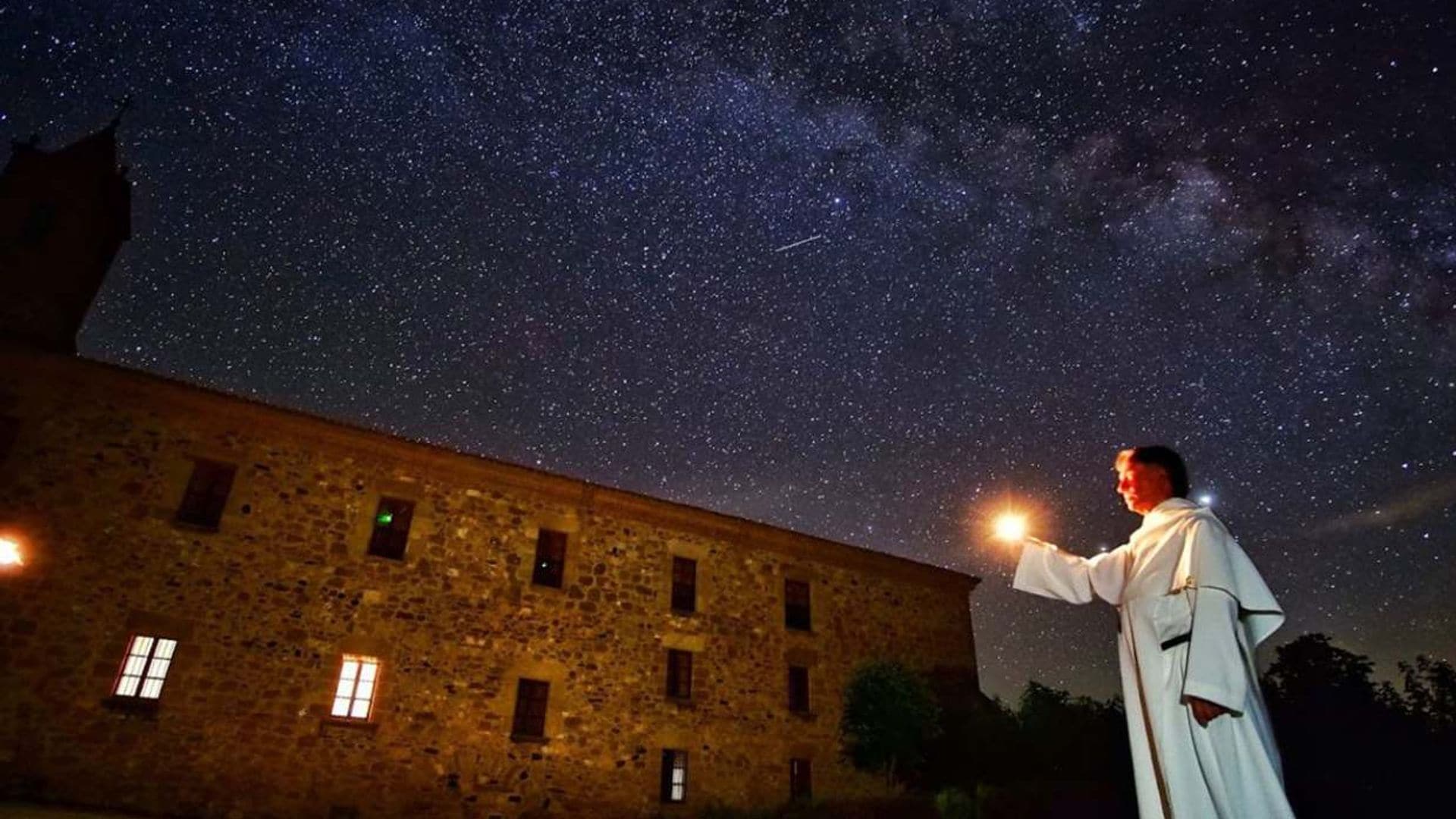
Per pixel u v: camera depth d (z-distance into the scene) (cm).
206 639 1242
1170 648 216
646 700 1560
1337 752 1847
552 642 1514
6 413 1237
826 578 1936
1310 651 2116
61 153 1745
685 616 1686
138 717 1162
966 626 2095
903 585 2059
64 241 1677
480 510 1558
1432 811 1636
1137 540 247
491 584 1503
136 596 1220
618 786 1460
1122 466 273
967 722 1759
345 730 1284
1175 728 208
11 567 1160
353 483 1459
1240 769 195
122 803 1109
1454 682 2125
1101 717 1683
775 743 1656
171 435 1341
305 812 1209
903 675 1786
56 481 1230
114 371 1310
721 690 1653
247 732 1218
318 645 1316
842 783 1684
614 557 1664
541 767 1408
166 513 1285
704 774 1552
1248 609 209
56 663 1141
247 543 1326
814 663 1800
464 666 1416
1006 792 1373
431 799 1302
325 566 1371
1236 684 192
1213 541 219
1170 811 203
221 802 1166
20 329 1546
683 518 1789
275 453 1412
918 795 1559
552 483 1645
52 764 1092
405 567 1438
